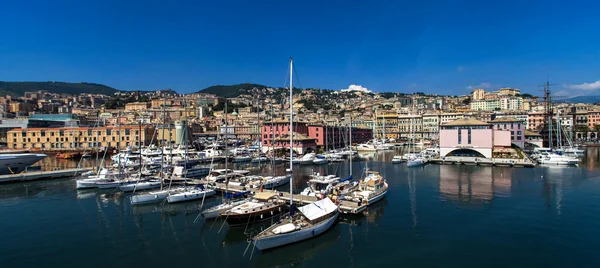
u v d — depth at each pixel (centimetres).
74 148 16462
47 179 8306
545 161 10606
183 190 6259
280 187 7400
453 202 5841
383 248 3922
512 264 3488
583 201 5766
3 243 4103
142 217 5134
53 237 4312
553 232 4306
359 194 5778
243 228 4581
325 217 4453
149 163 10425
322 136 16312
